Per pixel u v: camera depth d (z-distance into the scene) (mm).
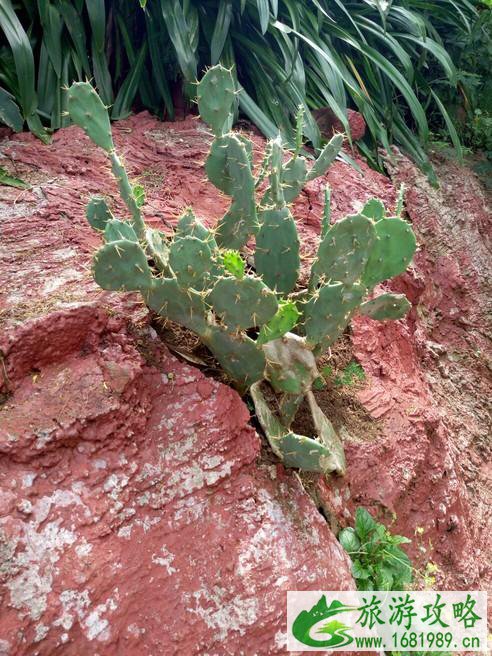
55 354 905
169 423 928
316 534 958
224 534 878
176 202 1467
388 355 1475
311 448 916
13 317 939
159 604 808
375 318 1072
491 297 2240
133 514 842
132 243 805
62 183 1396
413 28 2307
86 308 930
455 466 1450
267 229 955
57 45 1694
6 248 1153
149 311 1030
